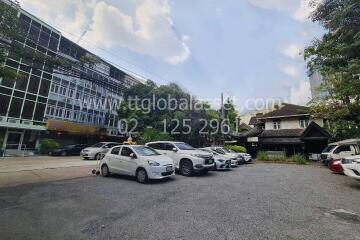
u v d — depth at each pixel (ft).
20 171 38.55
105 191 25.00
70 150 84.12
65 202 20.54
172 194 23.77
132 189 26.12
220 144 106.11
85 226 14.99
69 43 94.27
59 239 13.10
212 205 19.74
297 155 72.74
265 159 77.87
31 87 84.33
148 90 97.25
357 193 24.73
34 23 81.10
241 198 22.20
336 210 18.40
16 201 20.72
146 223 15.48
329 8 27.73
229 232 13.93
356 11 24.30
